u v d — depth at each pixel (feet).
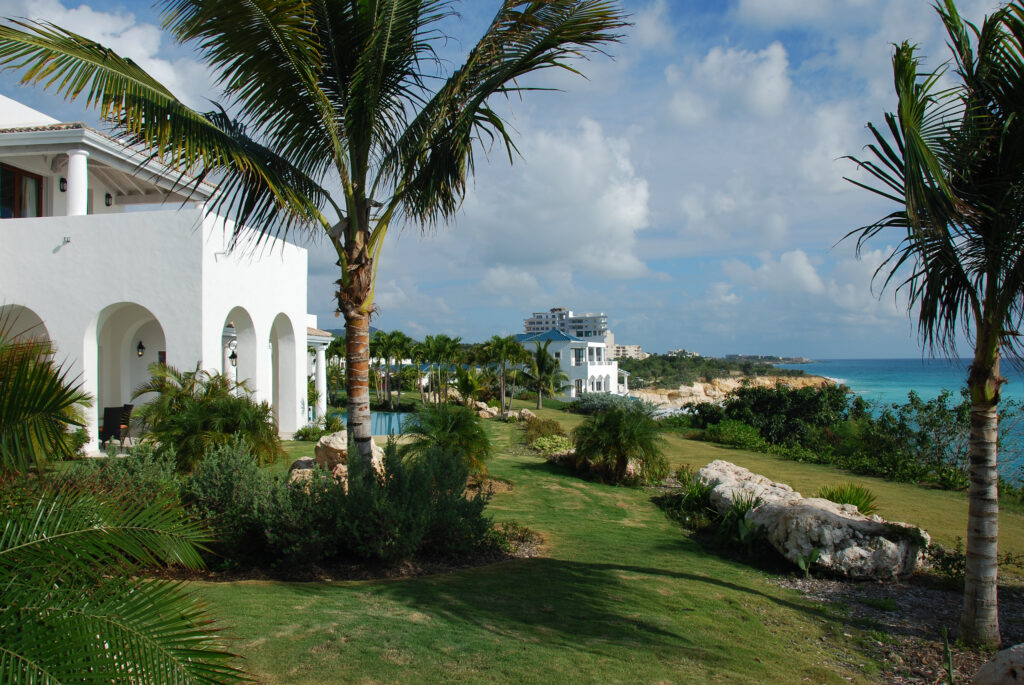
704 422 112.98
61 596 9.83
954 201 16.65
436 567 26.53
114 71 22.31
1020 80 18.13
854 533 29.12
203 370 51.52
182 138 22.99
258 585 21.89
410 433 46.52
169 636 9.80
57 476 12.31
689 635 19.60
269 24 23.12
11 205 64.95
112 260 55.42
